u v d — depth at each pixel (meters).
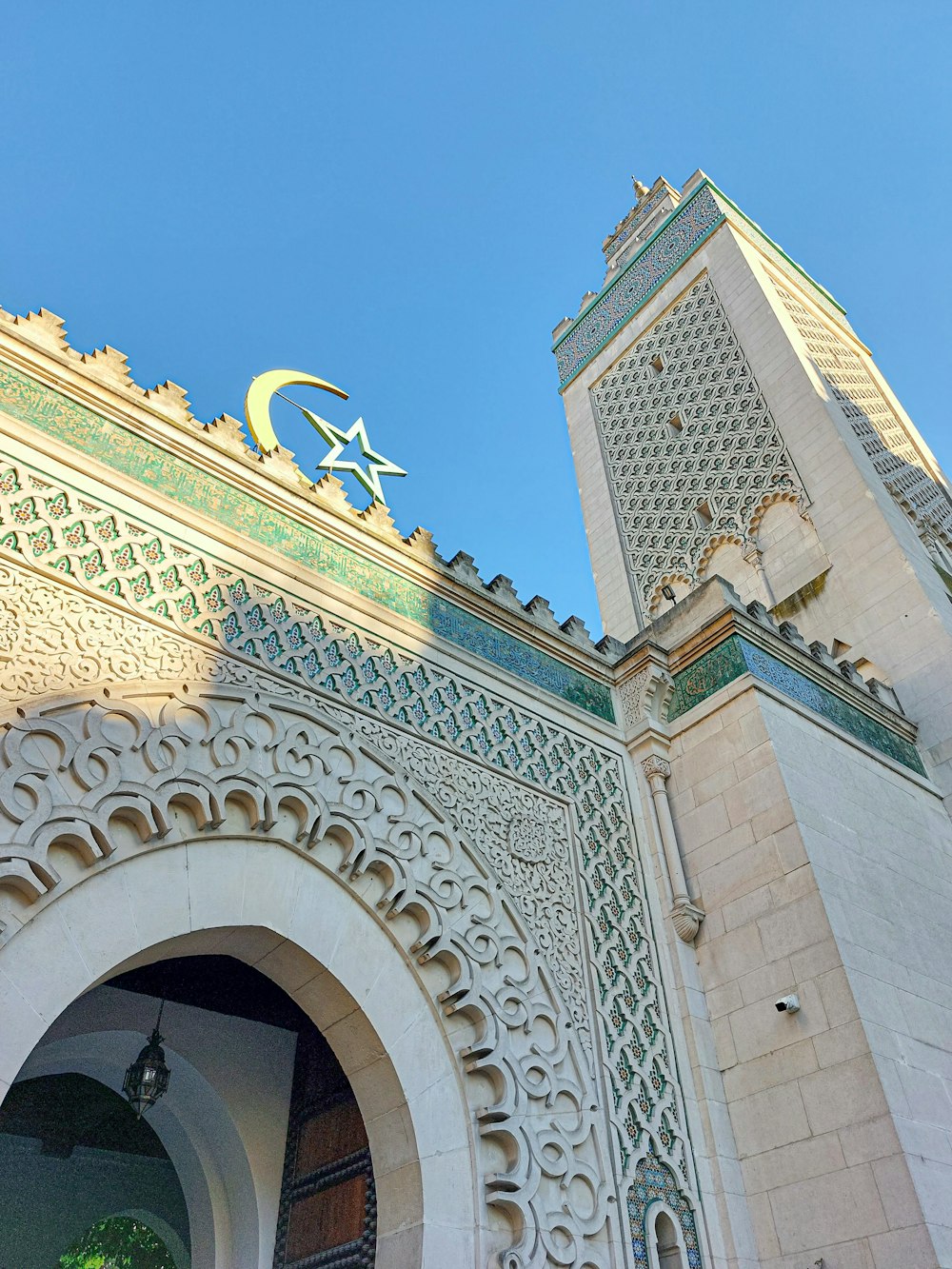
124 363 6.23
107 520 5.58
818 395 12.45
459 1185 4.95
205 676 5.47
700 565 12.84
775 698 7.80
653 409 14.97
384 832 5.68
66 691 4.86
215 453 6.41
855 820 7.48
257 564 6.20
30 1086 7.50
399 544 7.21
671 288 15.90
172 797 4.91
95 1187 8.00
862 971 6.23
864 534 10.84
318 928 5.19
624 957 6.51
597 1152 5.49
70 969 4.29
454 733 6.62
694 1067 6.30
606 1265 5.12
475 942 5.72
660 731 7.93
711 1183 5.89
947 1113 5.91
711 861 7.16
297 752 5.58
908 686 9.67
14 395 5.56
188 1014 6.59
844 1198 5.50
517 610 7.78
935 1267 5.00
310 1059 6.64
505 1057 5.41
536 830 6.63
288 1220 5.99
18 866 4.25
